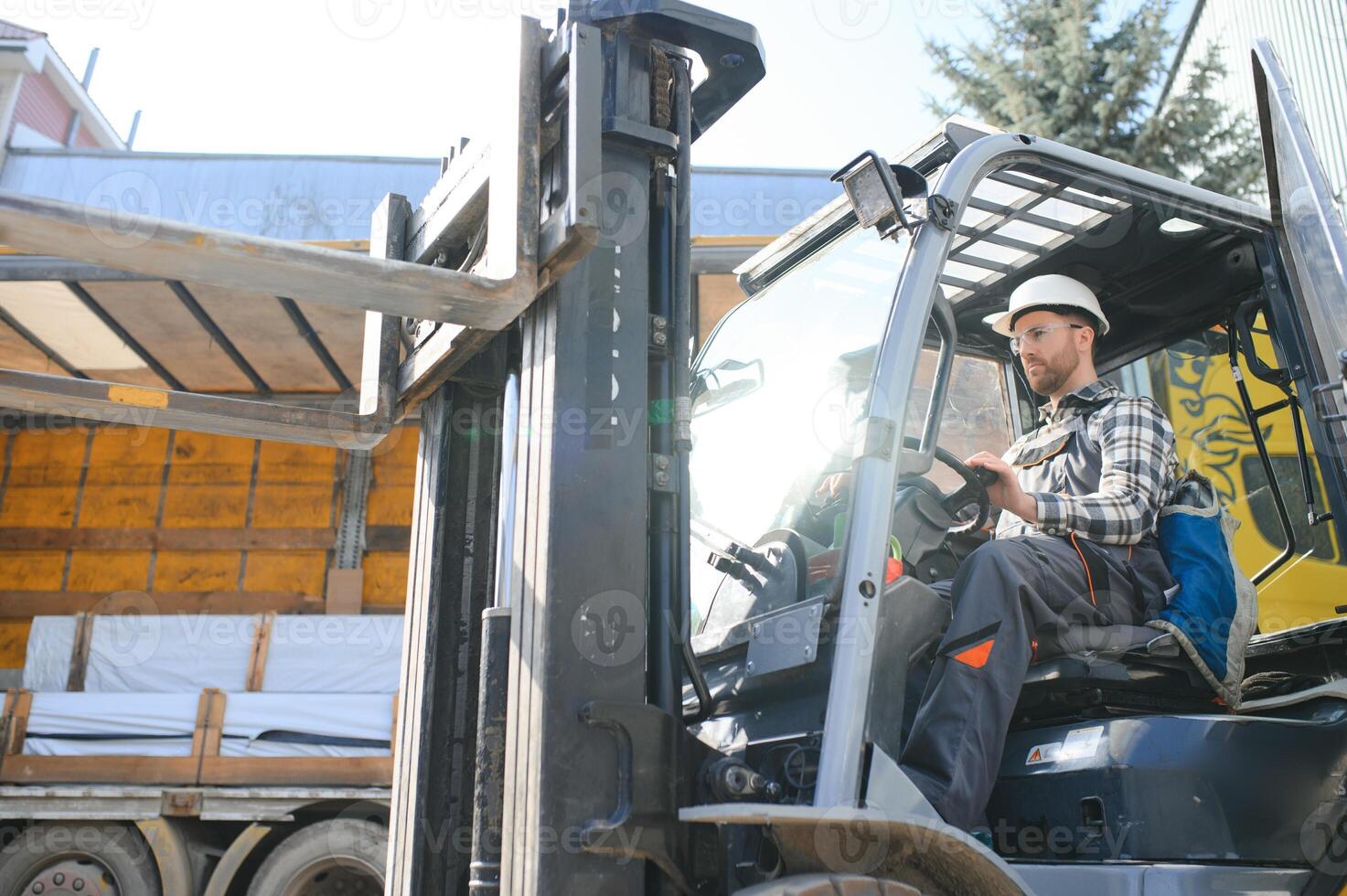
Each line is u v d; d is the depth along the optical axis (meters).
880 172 2.04
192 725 5.39
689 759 1.69
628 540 1.78
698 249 6.16
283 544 7.63
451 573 2.16
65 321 7.00
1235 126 12.20
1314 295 2.36
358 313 6.77
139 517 7.75
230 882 5.08
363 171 8.40
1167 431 2.36
